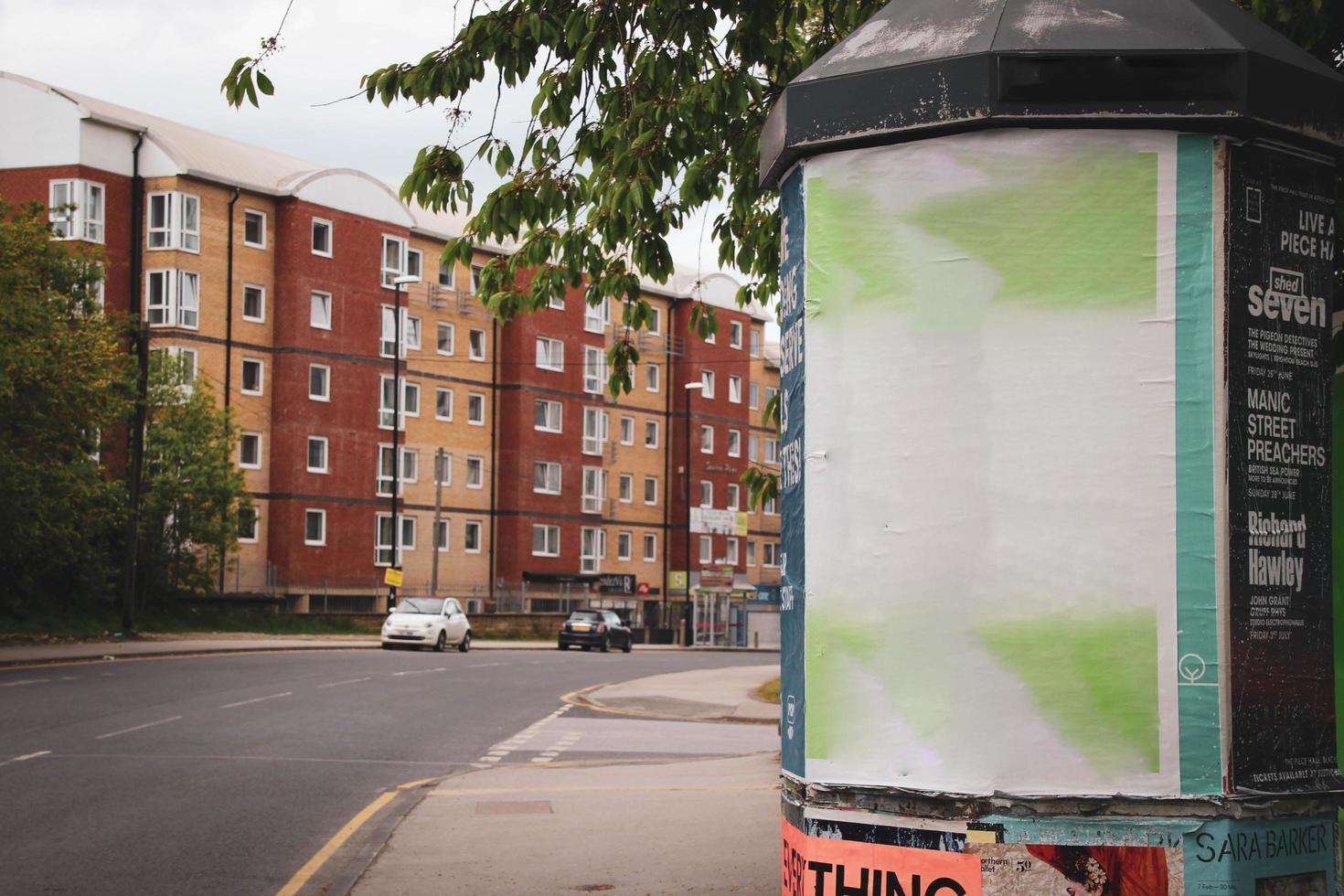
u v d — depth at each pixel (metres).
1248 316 4.04
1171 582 3.98
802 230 4.34
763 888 8.73
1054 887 3.99
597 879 9.05
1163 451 3.99
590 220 9.80
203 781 14.04
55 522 41.00
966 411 4.09
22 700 22.73
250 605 55.94
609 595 75.81
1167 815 3.96
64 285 43.78
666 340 82.31
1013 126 4.04
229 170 58.06
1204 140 4.00
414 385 66.81
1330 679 4.14
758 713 25.55
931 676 4.11
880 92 4.14
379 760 16.53
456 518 69.19
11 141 54.69
